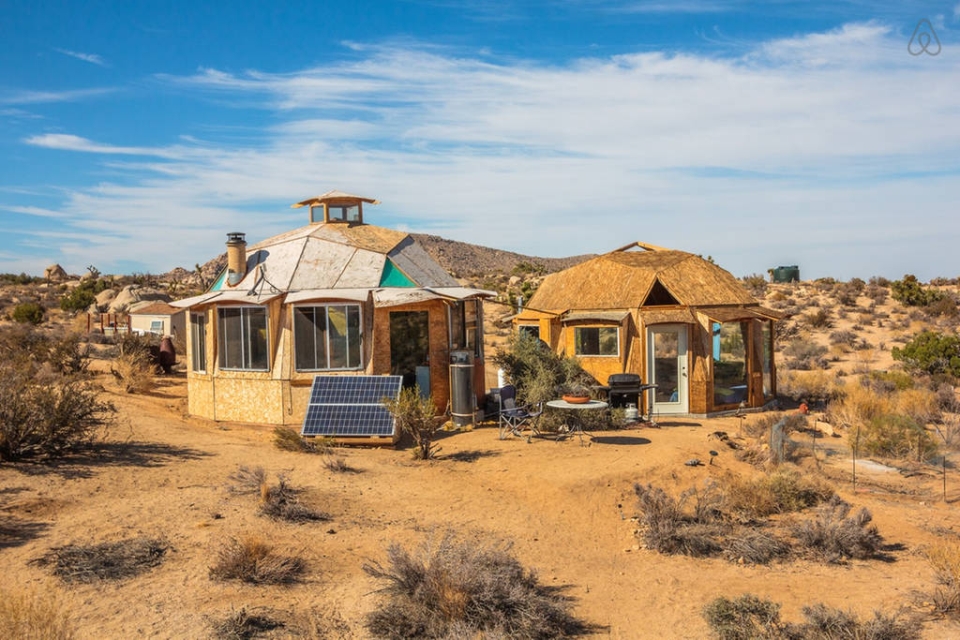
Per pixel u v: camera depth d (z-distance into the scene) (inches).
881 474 591.5
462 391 681.0
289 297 676.1
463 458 556.7
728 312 804.6
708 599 335.9
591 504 462.9
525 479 499.8
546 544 398.0
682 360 792.3
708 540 405.1
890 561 394.3
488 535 398.9
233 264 728.3
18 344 1128.2
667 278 827.4
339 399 611.2
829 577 368.8
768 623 296.0
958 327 1636.3
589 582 352.2
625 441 618.2
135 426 619.8
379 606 293.6
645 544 411.2
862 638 281.9
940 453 658.8
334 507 422.6
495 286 2733.8
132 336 1130.0
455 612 287.0
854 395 831.1
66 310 2364.7
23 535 334.3
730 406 811.4
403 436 631.8
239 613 273.7
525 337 814.5
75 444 507.5
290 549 348.2
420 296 673.6
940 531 440.5
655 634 298.0
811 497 495.5
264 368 678.5
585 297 849.5
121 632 253.1
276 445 579.5
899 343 1512.1
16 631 227.5
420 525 405.1
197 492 426.9
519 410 667.4
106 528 352.8
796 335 1648.6
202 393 718.5
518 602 298.5
